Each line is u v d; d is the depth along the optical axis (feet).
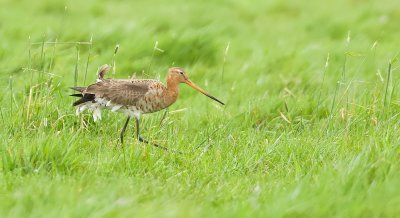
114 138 41.75
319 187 32.37
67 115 42.22
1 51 56.65
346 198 31.22
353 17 78.43
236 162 38.11
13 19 73.36
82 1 85.40
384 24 75.00
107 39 62.18
